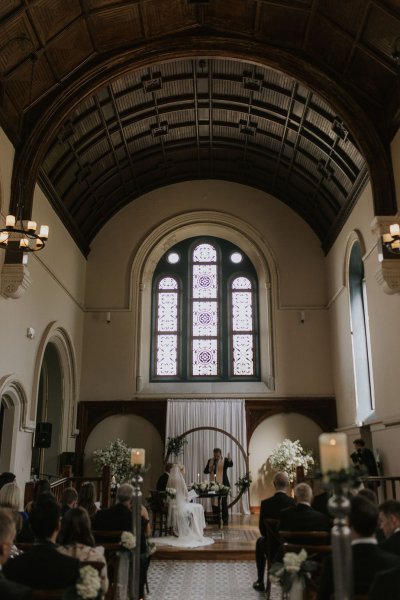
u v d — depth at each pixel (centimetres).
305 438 1530
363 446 1103
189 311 1692
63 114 1095
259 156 1584
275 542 678
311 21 1048
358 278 1402
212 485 1221
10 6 870
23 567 355
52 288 1302
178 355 1656
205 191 1716
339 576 308
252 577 858
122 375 1575
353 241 1333
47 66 1038
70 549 427
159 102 1377
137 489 553
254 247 1673
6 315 1001
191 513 1084
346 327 1414
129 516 607
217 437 1522
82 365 1582
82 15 1001
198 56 1143
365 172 1196
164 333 1677
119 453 1438
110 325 1612
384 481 976
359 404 1320
